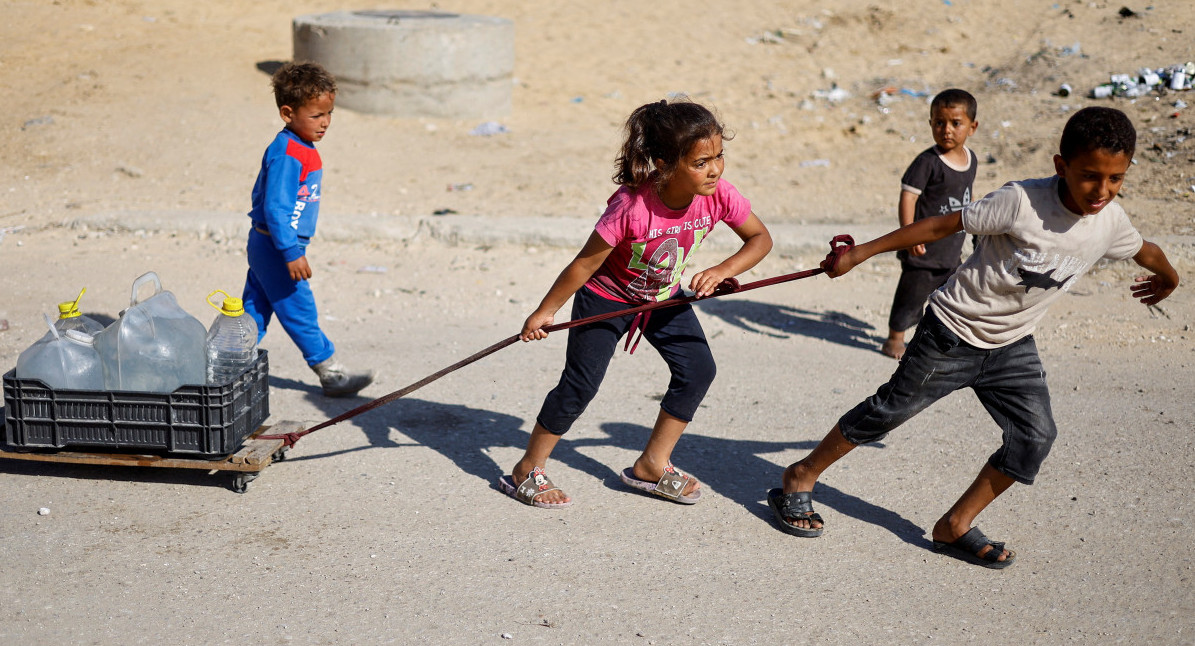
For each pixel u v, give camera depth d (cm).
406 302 695
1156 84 1173
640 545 386
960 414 517
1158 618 342
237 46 1395
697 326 407
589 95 1355
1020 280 334
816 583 362
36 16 1438
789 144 1163
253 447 424
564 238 802
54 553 371
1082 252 329
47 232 824
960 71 1381
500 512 411
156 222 826
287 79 464
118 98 1190
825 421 511
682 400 407
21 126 1102
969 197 588
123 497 416
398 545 382
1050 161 1029
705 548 385
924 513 415
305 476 440
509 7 1683
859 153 1124
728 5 1684
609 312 391
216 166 1027
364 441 478
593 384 397
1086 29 1442
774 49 1518
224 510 407
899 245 354
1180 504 419
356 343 616
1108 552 384
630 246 370
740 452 473
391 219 833
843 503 423
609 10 1677
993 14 1573
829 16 1614
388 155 1101
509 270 761
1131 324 648
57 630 325
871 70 1418
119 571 360
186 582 354
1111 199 315
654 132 348
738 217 384
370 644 321
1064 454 467
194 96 1210
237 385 419
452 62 1223
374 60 1211
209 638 322
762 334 652
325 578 358
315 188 487
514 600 347
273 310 510
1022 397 356
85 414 411
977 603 350
